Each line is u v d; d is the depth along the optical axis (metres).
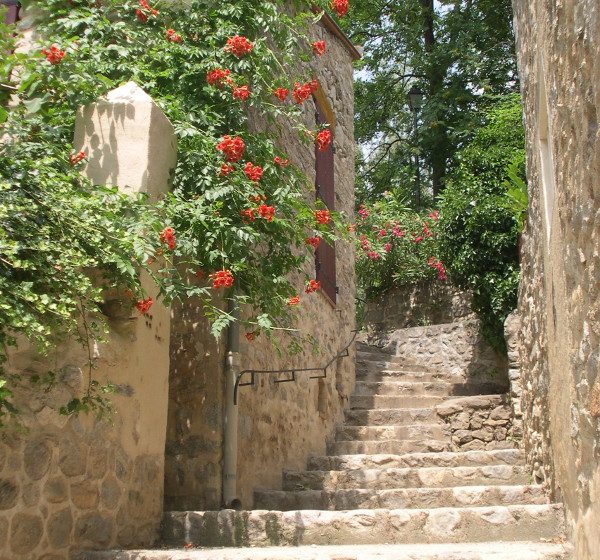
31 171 3.85
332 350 8.26
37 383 3.50
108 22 5.19
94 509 3.87
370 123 16.78
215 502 5.26
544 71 3.76
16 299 3.17
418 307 11.82
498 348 9.27
